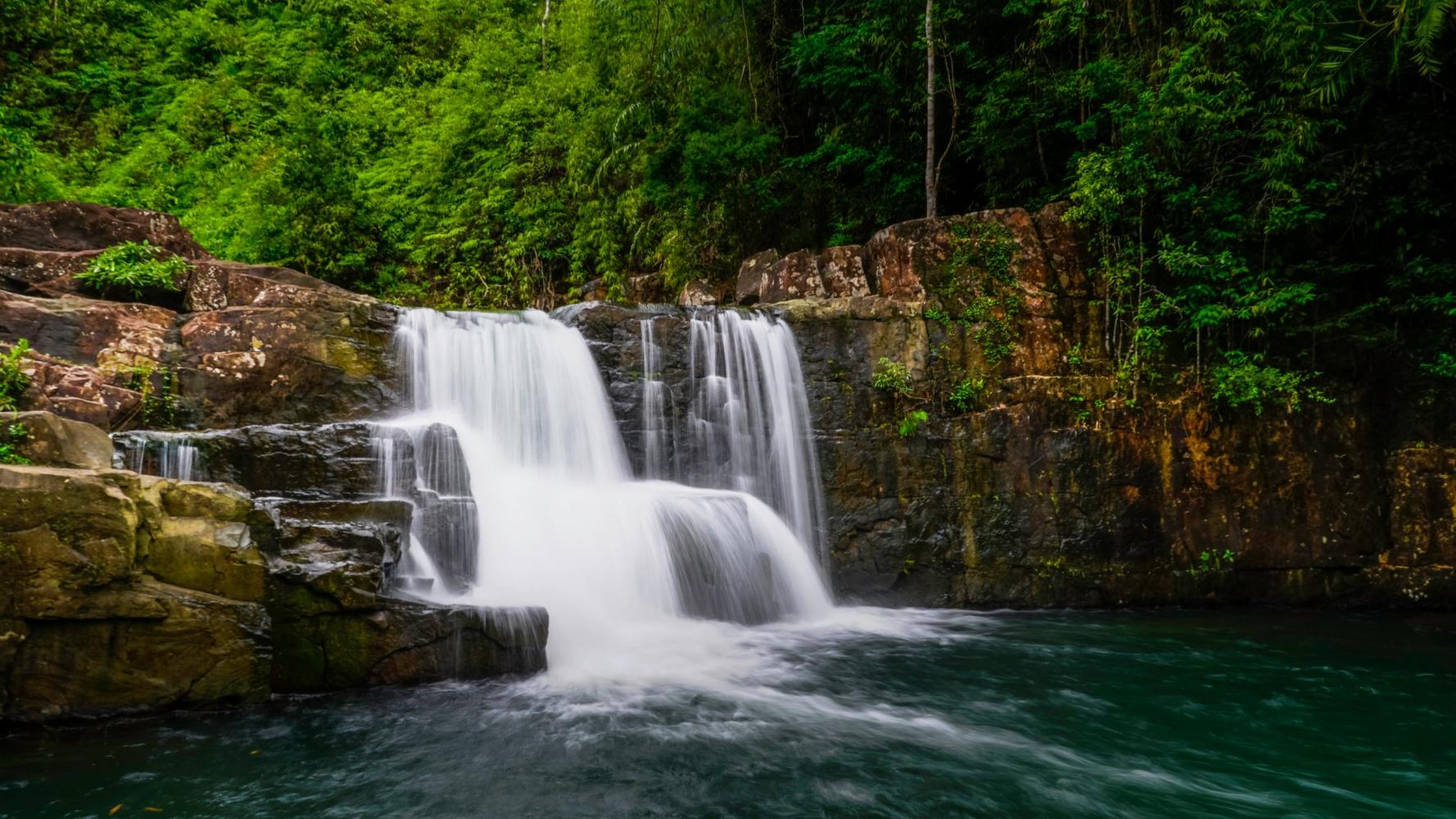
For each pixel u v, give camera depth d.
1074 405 10.70
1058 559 10.38
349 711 5.75
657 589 8.42
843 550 10.49
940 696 6.62
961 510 10.51
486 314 10.27
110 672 5.26
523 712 5.90
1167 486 10.55
